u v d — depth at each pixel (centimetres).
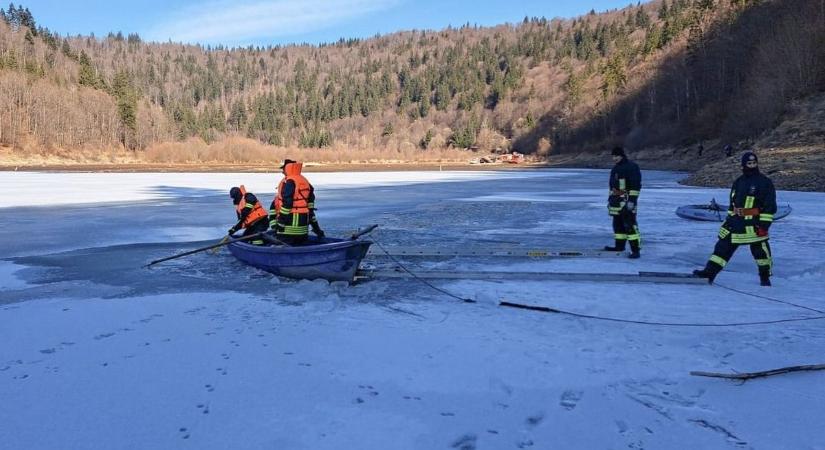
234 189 990
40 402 400
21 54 12912
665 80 8975
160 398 406
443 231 1293
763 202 720
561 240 1160
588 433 360
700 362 472
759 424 370
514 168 7394
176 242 1148
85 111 10362
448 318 595
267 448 340
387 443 347
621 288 721
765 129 4084
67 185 3080
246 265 874
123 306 648
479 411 388
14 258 966
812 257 927
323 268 741
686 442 349
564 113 11600
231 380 436
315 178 4084
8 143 8825
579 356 485
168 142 10806
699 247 1052
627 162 945
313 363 470
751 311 618
